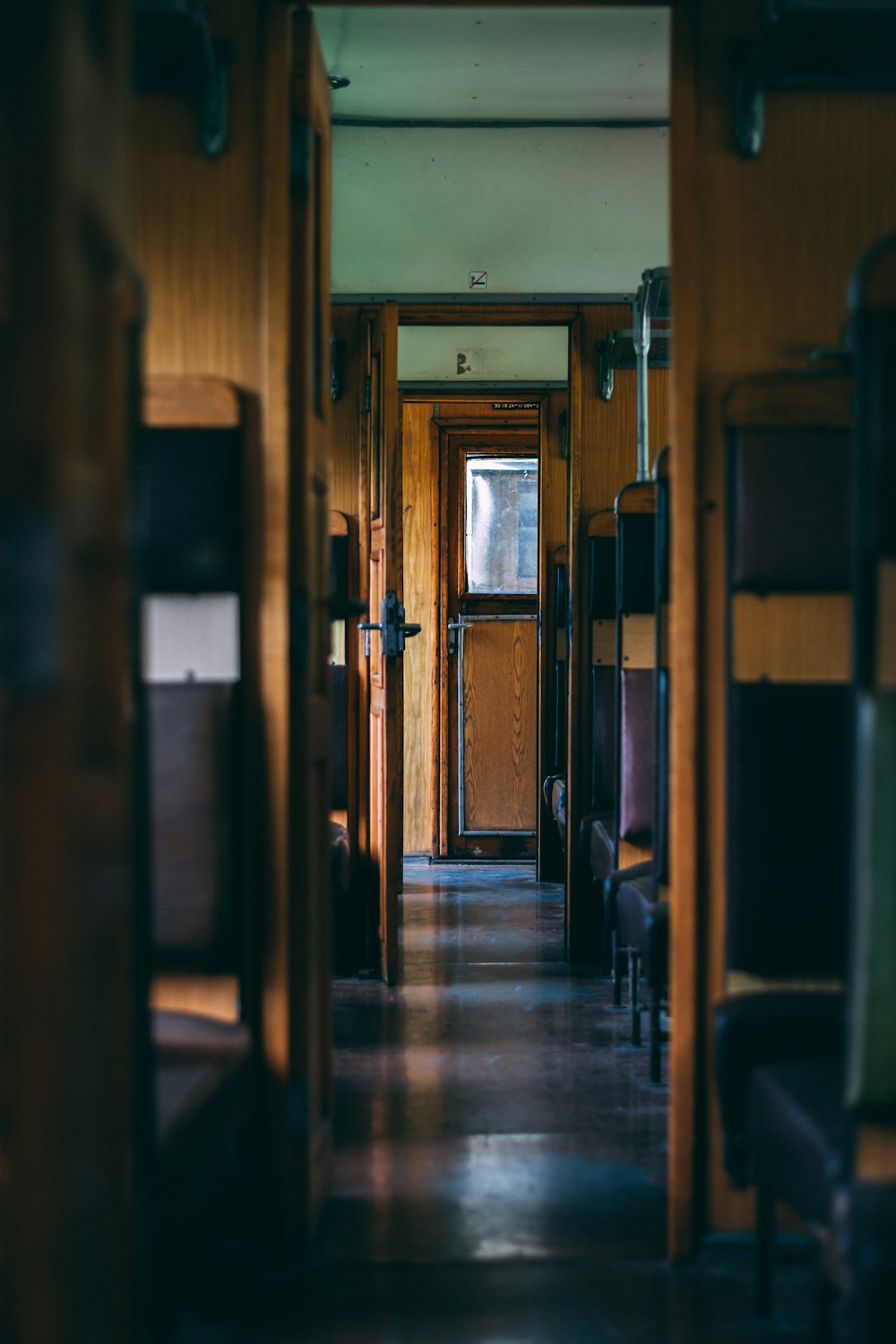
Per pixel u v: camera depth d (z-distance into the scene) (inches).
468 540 291.1
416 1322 80.6
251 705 90.5
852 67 88.0
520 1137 116.6
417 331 247.8
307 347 93.0
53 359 39.6
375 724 181.8
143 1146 54.5
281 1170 89.4
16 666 39.5
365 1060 142.5
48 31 39.8
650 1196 102.1
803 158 92.5
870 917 53.3
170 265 91.7
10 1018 41.5
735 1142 80.7
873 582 56.1
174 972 87.7
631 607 153.5
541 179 189.2
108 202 45.2
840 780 87.4
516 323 196.4
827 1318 68.7
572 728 195.6
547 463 249.4
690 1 92.2
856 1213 53.1
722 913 91.0
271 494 90.2
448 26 148.3
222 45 90.4
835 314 92.4
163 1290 65.9
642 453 167.2
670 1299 84.0
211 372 91.5
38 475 39.5
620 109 179.3
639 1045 148.5
